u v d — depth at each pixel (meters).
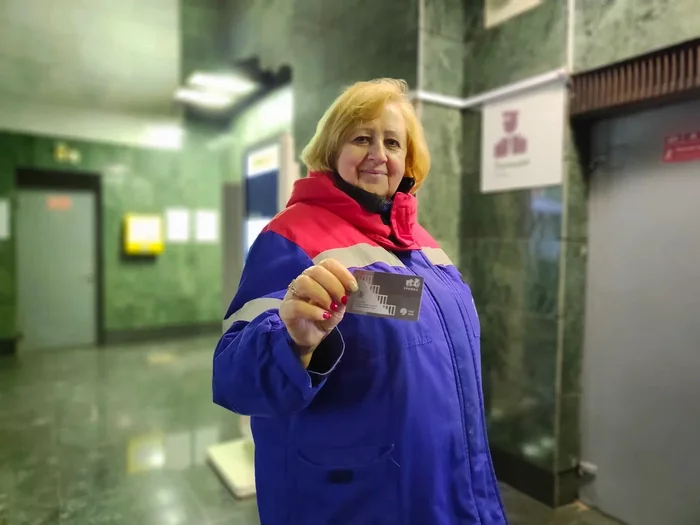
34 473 2.66
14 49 4.78
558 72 2.19
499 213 2.53
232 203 3.04
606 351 2.27
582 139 2.27
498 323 2.57
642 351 2.13
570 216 2.26
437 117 2.60
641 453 2.15
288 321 0.68
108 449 2.96
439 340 0.89
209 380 4.36
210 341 5.94
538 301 2.36
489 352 2.62
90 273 5.70
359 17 2.93
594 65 2.10
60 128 5.30
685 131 1.95
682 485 2.01
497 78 2.50
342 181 0.95
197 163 6.14
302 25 3.57
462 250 2.74
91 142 5.49
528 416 2.43
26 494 2.45
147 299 5.99
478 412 0.94
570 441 2.36
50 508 2.32
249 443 2.78
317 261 0.82
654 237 2.07
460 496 0.89
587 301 2.34
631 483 2.19
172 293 6.14
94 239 5.70
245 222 2.92
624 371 2.20
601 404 2.30
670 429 2.04
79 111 5.29
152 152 5.85
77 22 4.93
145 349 5.52
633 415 2.17
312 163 1.01
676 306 2.01
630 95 1.98
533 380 2.40
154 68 5.33
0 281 5.16
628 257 2.17
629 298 2.17
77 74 5.07
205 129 6.07
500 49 2.48
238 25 4.78
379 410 0.81
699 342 1.94
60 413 3.55
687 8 1.78
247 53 4.55
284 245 0.84
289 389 0.69
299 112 3.61
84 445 3.02
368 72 2.88
